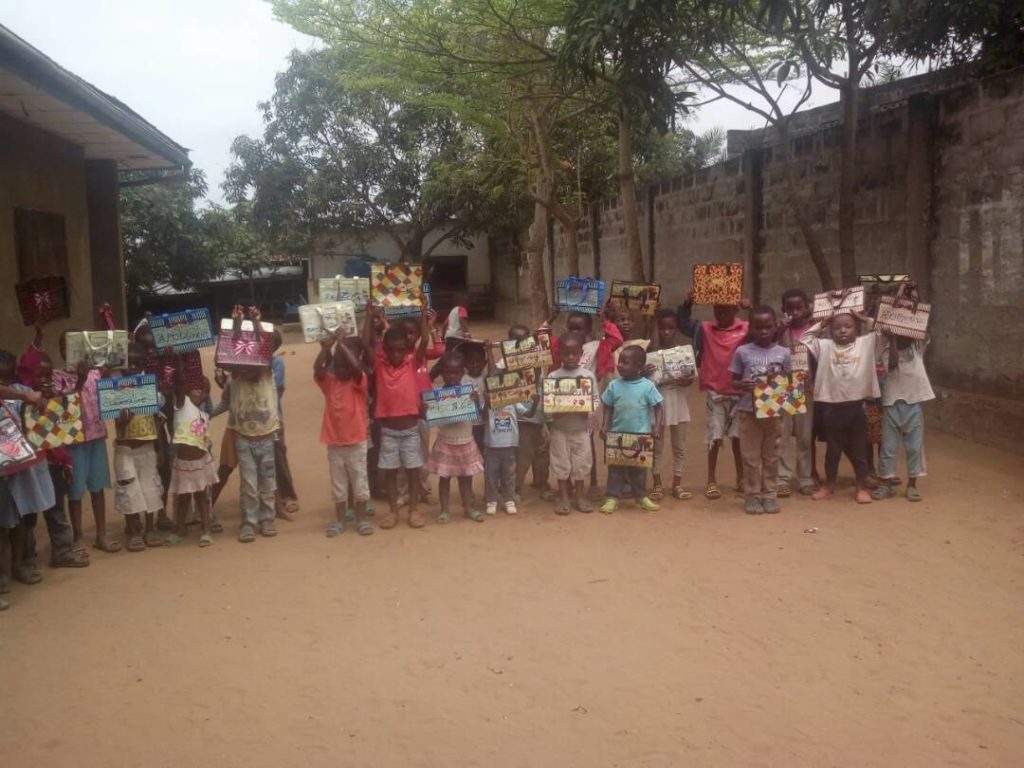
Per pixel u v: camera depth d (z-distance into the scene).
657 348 7.62
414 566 5.79
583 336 7.46
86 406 6.04
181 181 14.23
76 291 12.07
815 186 11.41
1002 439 8.30
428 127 27.58
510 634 4.67
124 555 6.20
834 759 3.45
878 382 6.88
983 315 8.74
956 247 9.04
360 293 6.99
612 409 6.93
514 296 30.28
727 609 4.89
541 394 7.09
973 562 5.48
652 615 4.84
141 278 29.83
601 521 6.66
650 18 7.91
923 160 9.31
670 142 20.91
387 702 4.00
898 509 6.65
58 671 4.39
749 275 13.04
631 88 8.62
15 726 3.88
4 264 9.72
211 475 6.40
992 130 8.44
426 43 10.41
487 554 5.97
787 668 4.19
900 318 6.71
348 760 3.55
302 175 29.08
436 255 33.91
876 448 8.24
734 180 13.52
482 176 21.14
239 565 5.93
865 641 4.45
